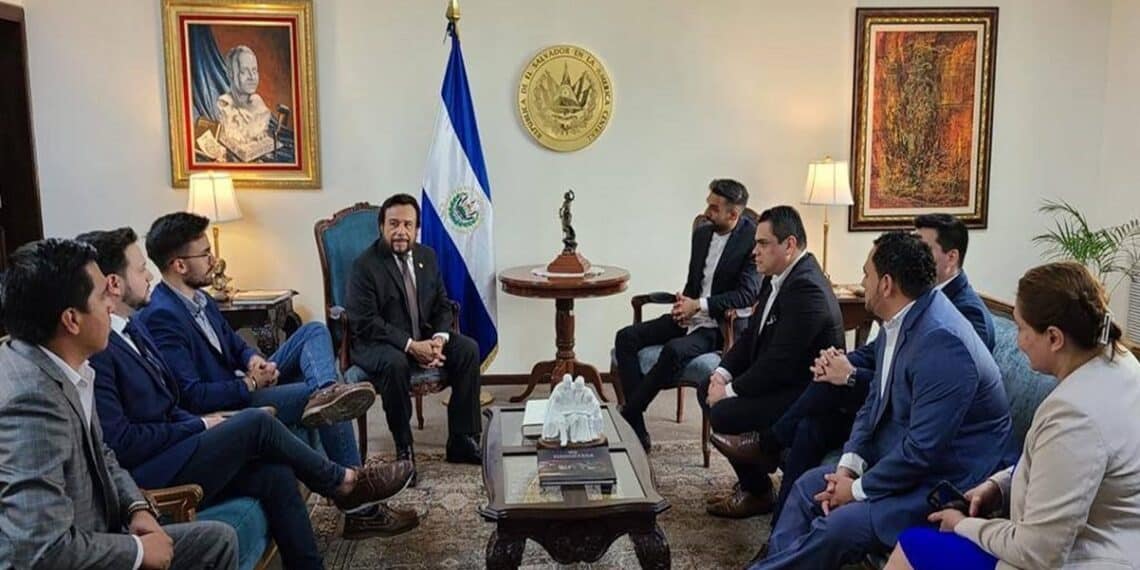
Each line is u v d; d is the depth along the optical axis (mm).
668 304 4277
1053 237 4629
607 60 4430
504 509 1999
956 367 1967
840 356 2492
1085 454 1480
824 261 4516
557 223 4551
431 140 4383
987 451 2010
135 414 2119
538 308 4625
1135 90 4414
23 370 1514
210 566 1830
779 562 2062
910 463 1974
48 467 1479
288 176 4406
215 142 4355
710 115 4516
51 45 4238
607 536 2051
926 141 4602
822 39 4488
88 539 1527
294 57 4305
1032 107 4633
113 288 2121
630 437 2453
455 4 4039
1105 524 1508
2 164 4273
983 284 4762
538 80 4402
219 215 4129
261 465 2223
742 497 2932
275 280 4492
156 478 2066
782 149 4566
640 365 3684
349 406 2553
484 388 4566
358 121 4391
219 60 4293
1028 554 1537
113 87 4289
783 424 2580
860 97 4527
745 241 3555
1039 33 4566
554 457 2234
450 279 4086
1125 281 4570
